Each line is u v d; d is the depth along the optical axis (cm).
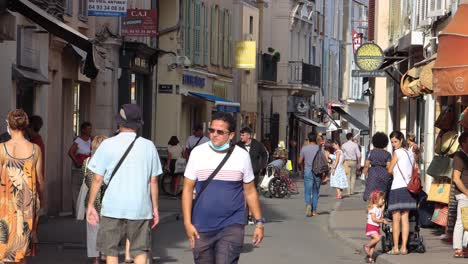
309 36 8238
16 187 1503
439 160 2295
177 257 2038
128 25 3628
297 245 2348
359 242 2358
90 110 3306
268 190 4278
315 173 3244
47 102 2797
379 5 4556
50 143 2881
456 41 1962
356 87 9988
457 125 2430
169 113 4638
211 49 5497
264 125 7194
